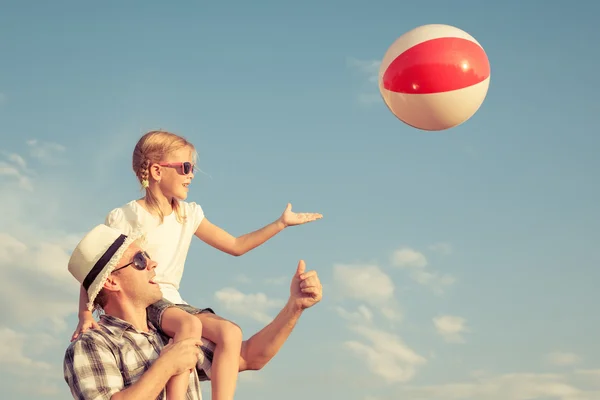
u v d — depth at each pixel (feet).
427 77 14.79
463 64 14.79
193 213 16.43
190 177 15.99
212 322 14.24
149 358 13.34
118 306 13.57
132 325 13.47
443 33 15.16
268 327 14.39
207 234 16.60
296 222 16.99
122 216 15.58
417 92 14.90
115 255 13.38
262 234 16.79
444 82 14.74
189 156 16.07
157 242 15.47
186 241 16.11
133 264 13.53
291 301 14.28
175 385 12.81
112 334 13.25
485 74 15.07
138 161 15.92
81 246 13.57
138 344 13.37
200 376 14.33
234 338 13.99
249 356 14.46
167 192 15.83
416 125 15.57
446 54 14.82
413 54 15.01
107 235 13.64
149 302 13.74
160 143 15.80
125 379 13.03
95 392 12.46
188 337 13.50
